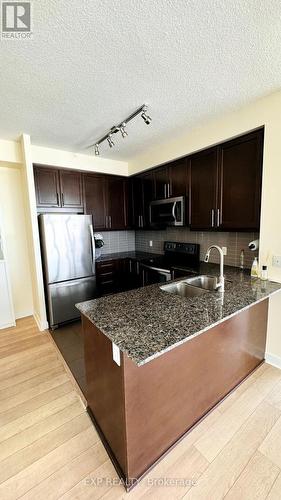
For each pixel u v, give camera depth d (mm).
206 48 1266
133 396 1125
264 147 1852
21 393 1836
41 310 2893
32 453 1356
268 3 1005
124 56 1317
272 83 1618
